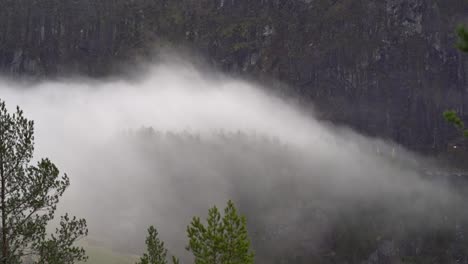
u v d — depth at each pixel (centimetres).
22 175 2161
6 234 2188
